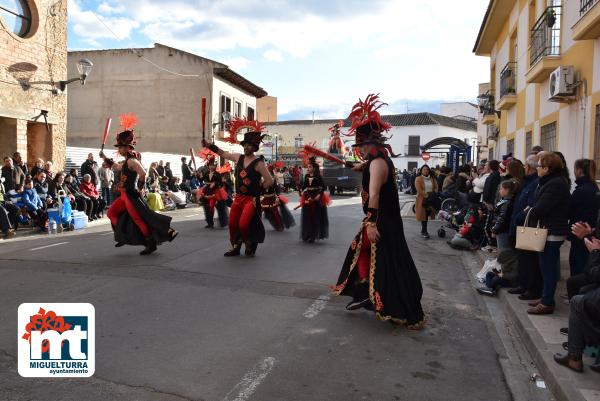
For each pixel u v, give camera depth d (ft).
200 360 13.44
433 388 12.28
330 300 19.25
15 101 44.98
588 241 14.38
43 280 21.40
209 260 26.17
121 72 93.91
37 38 47.01
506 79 52.75
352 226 43.42
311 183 33.14
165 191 59.72
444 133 175.32
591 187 18.60
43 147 49.06
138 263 24.98
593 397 11.27
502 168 30.25
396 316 15.65
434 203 36.88
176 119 92.22
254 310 17.84
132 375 12.49
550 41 35.24
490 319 18.11
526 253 19.07
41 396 11.38
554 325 16.16
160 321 16.47
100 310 17.49
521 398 12.06
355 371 13.05
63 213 38.32
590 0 27.02
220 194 39.32
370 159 15.62
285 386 12.07
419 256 30.07
